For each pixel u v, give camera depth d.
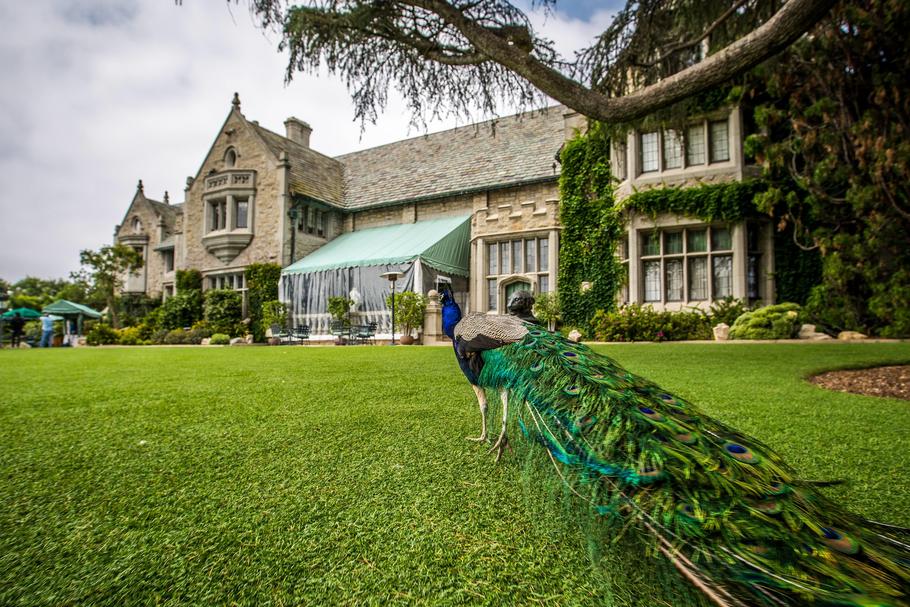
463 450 2.96
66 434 3.45
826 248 13.70
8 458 2.88
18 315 26.38
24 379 6.93
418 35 6.91
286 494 2.28
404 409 4.25
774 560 1.11
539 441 1.91
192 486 2.39
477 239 22.14
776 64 11.41
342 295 22.42
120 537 1.85
